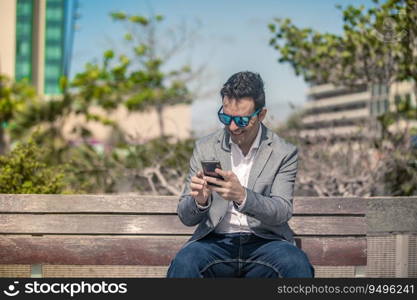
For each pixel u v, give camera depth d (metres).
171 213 3.19
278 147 2.79
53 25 27.19
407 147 5.61
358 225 3.20
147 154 6.04
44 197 3.18
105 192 6.05
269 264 2.64
